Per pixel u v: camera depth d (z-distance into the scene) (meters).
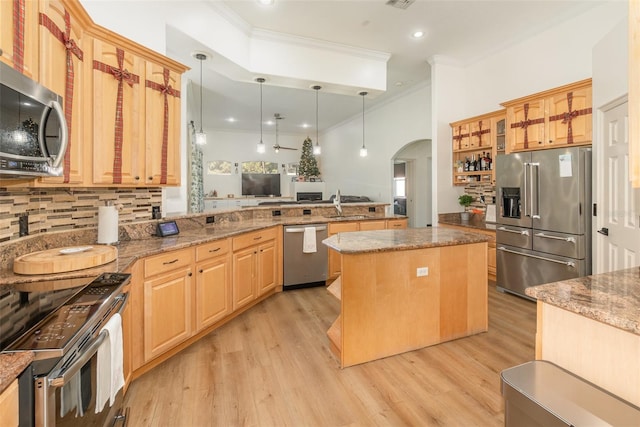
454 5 3.41
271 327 2.95
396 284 2.43
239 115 8.05
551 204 3.25
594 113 2.84
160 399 1.93
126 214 2.71
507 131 3.92
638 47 0.95
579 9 3.47
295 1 3.29
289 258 3.97
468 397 1.95
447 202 4.92
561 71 3.70
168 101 2.64
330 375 2.19
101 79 2.11
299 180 9.52
